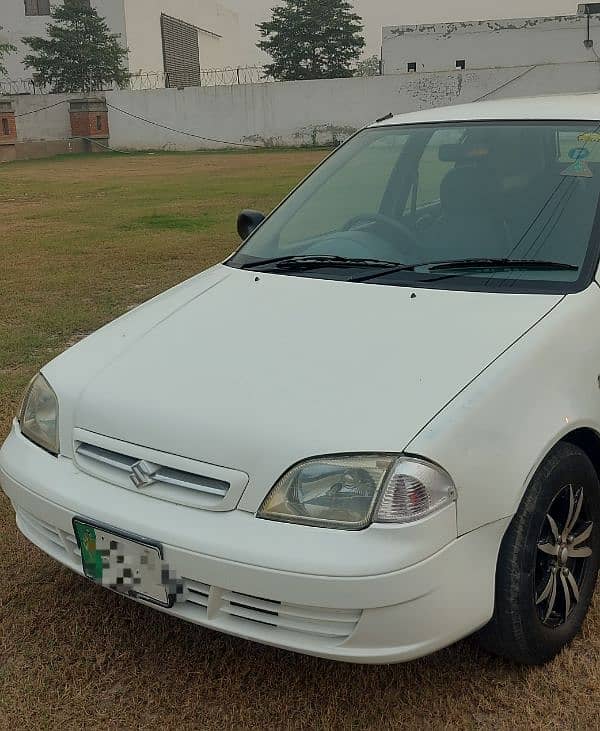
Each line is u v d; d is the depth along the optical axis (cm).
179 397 247
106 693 261
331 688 260
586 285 280
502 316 265
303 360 253
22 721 250
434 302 279
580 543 268
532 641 250
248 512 224
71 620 297
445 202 334
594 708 248
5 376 534
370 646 217
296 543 215
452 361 243
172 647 281
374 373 242
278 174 2023
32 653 280
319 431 224
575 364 258
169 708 254
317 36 5231
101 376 267
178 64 5725
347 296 292
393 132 382
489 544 229
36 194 1761
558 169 324
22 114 3494
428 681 261
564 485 251
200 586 229
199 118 3519
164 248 989
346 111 3406
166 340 282
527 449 233
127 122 3584
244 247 363
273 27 5269
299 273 320
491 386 234
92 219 1302
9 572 326
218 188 1733
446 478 217
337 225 353
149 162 2738
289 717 249
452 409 226
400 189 356
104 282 809
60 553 266
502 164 335
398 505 213
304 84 3403
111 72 4669
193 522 227
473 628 229
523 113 354
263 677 265
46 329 639
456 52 4106
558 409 245
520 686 257
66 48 4578
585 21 3959
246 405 237
